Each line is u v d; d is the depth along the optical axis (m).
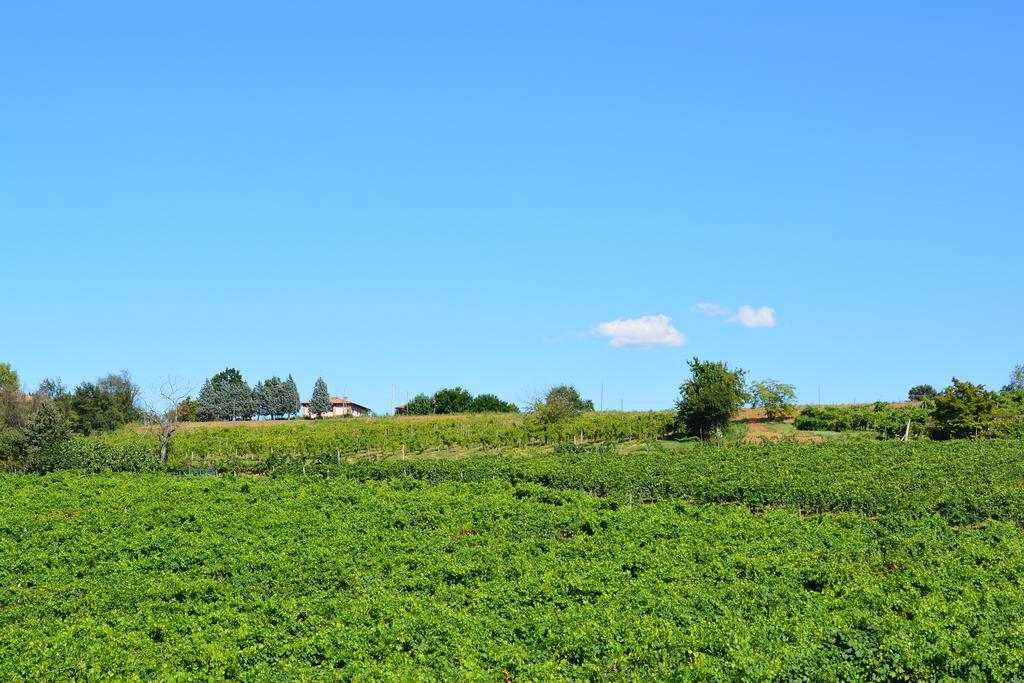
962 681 17.23
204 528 36.16
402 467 48.28
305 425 79.62
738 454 49.56
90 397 83.50
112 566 30.72
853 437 55.38
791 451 49.62
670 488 39.41
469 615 23.30
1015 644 18.23
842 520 33.44
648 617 22.02
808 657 18.56
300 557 30.94
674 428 61.28
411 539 33.25
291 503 40.78
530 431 62.19
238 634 22.62
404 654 20.83
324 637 21.83
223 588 27.48
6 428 56.56
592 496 40.00
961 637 18.61
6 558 31.91
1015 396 64.00
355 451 62.09
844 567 26.25
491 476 45.56
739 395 59.84
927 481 38.16
